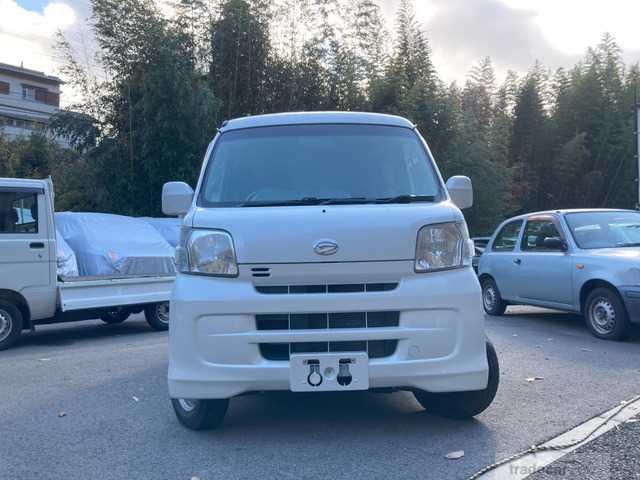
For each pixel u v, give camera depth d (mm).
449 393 5031
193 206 4965
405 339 4344
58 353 8812
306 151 5219
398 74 28906
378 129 5438
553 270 9805
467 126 30219
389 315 4371
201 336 4383
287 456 4438
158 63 20703
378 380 4328
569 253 9555
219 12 23828
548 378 6602
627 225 9781
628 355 7785
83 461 4441
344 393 6051
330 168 5086
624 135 37625
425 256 4422
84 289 9898
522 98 40969
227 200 4922
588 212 10141
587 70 39500
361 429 4992
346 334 4293
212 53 23875
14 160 31500
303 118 5508
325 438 4801
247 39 24047
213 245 4465
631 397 5840
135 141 21625
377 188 4965
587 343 8633
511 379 6570
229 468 4246
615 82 38781
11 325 9344
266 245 4363
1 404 5984
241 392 4367
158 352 8570
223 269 4414
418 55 30453
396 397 5922
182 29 23125
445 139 28297
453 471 4121
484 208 29828
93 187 21938
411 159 5238
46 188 9656
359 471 4145
